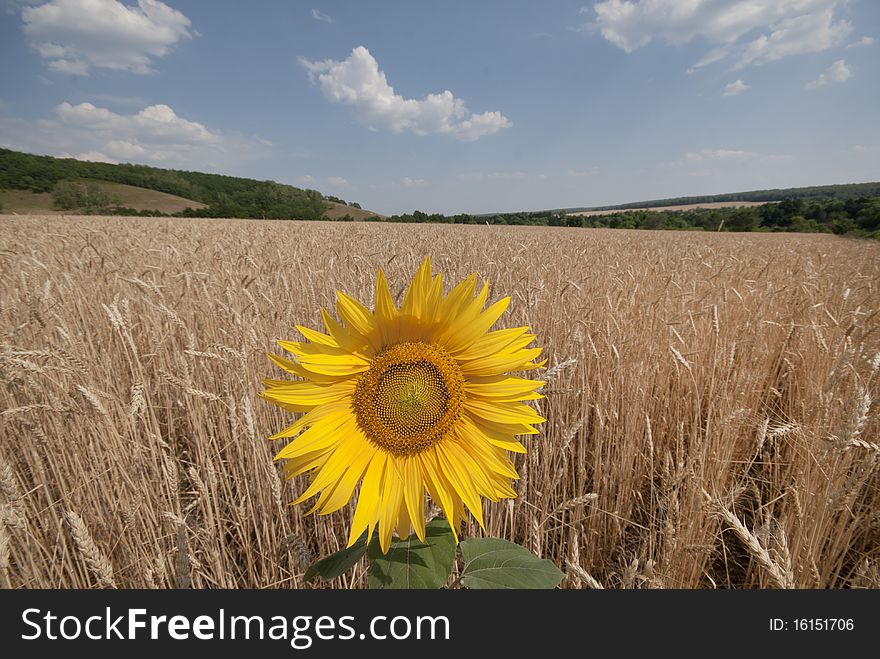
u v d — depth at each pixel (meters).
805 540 2.60
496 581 1.40
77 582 2.68
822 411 3.07
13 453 3.46
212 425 3.85
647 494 3.90
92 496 3.10
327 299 5.52
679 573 2.71
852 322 4.36
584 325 4.69
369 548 1.47
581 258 11.23
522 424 1.51
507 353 1.51
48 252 9.45
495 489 1.49
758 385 4.64
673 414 4.57
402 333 1.57
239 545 3.25
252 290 5.71
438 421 1.49
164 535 2.89
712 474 3.43
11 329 3.97
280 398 1.46
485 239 17.77
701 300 6.15
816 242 27.44
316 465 1.47
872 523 2.97
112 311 3.27
